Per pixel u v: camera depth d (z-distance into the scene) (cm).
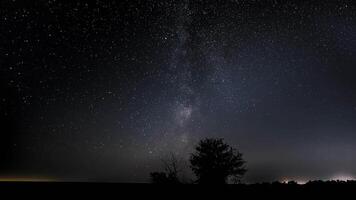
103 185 926
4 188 824
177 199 812
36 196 758
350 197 841
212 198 830
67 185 893
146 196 827
